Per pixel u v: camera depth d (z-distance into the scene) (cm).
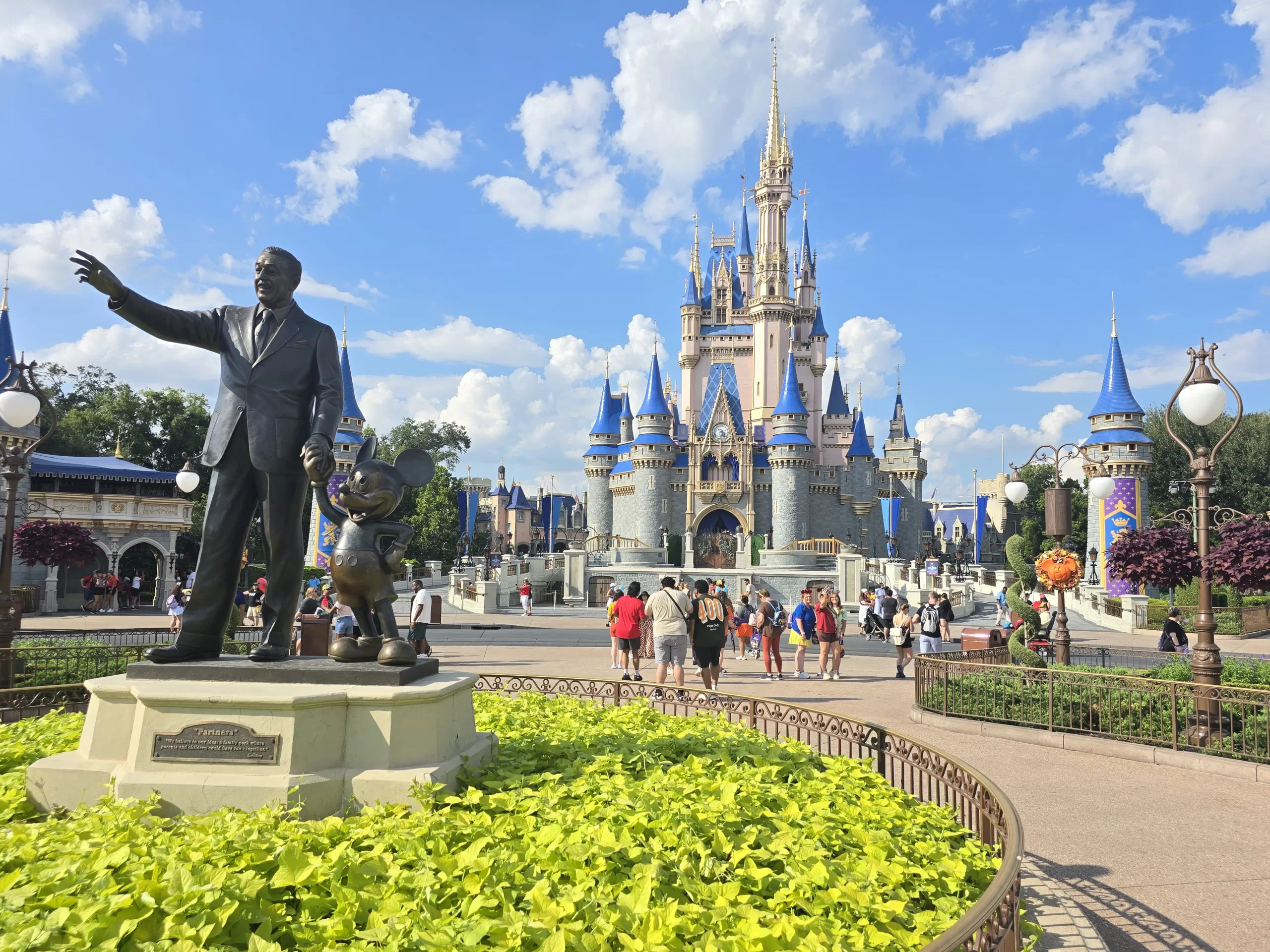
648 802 492
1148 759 1062
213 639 648
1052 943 484
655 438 8425
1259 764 981
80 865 379
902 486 10056
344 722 545
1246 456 6200
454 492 8650
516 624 3725
